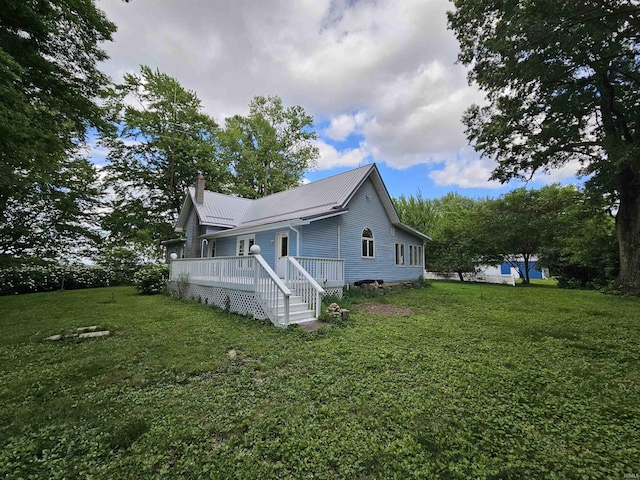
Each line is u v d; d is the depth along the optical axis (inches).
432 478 86.1
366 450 97.9
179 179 964.0
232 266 351.3
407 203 1095.0
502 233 753.6
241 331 250.5
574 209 669.3
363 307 368.8
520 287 661.9
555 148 524.1
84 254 738.8
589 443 102.1
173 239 800.9
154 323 283.3
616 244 594.9
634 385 147.1
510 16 375.6
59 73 362.9
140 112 869.8
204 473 88.3
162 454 96.5
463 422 113.8
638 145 416.5
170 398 135.1
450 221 979.3
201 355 190.2
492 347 205.5
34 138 301.7
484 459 93.9
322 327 258.2
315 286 297.3
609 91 451.2
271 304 280.2
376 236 600.1
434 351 197.0
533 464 91.7
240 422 114.7
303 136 1219.9
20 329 261.9
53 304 401.1
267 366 171.8
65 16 327.6
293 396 135.3
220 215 653.3
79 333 248.4
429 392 138.6
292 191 663.1
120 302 418.6
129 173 876.6
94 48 378.6
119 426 112.0
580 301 410.3
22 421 115.6
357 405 126.6
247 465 91.3
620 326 263.9
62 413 121.6
